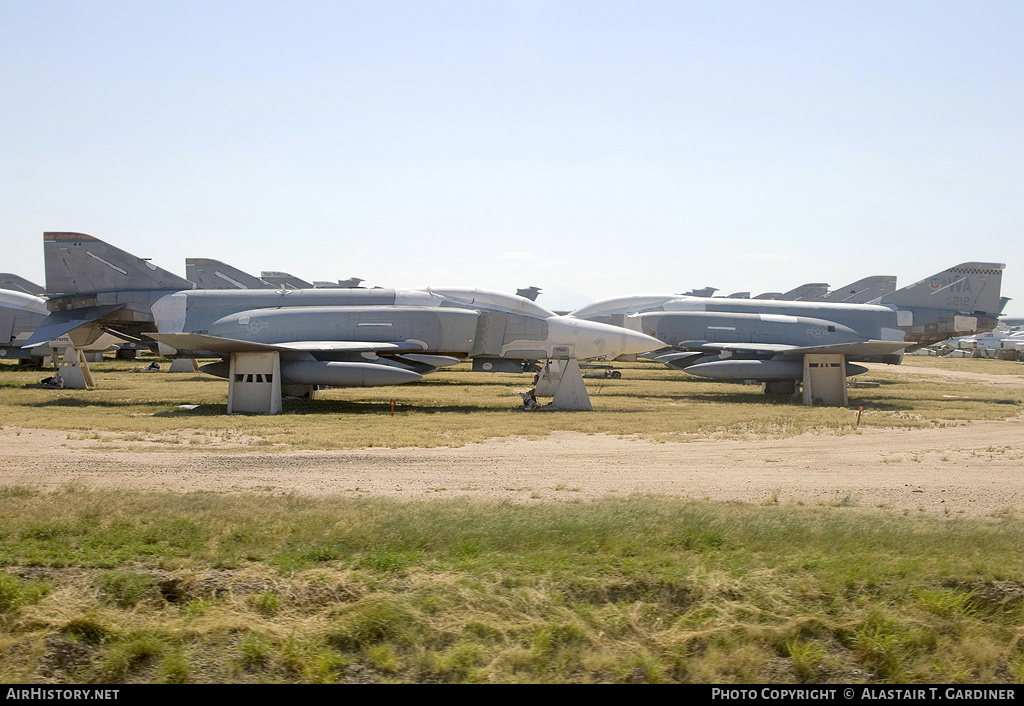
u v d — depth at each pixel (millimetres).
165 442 18516
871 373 58219
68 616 7562
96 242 32969
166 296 32250
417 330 30156
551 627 7637
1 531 9477
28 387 34438
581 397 27672
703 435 21250
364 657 7352
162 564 8617
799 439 20781
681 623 7871
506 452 17844
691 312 40531
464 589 8133
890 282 52875
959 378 51875
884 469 16156
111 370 47906
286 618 7742
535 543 9414
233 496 11891
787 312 41438
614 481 14500
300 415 24469
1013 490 13977
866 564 8938
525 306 32031
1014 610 8273
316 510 10820
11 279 58531
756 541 9672
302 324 30062
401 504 11406
